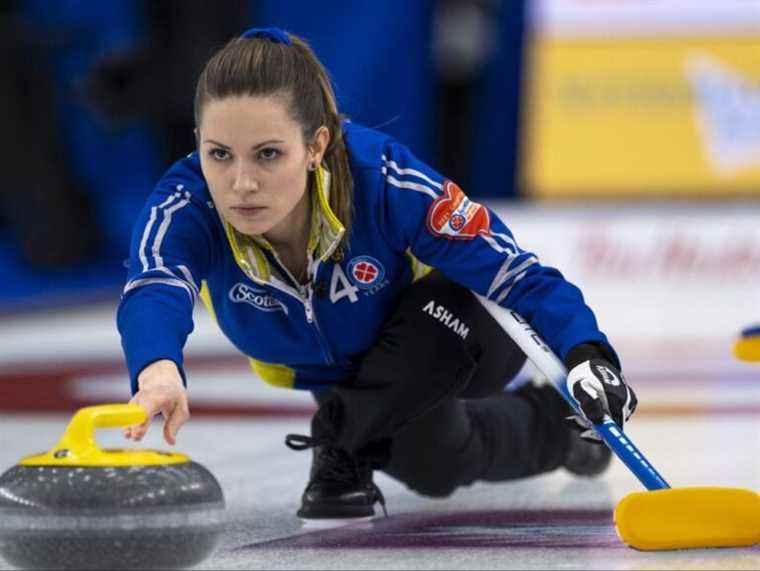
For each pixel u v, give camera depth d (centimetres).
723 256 2875
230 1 3036
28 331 2806
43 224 3238
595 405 864
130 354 830
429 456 1090
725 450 1500
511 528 1018
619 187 3003
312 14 3203
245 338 1012
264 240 919
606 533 983
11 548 760
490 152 3256
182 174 937
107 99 3039
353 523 1052
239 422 1764
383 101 3231
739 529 883
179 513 760
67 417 1825
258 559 885
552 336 923
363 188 928
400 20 3212
